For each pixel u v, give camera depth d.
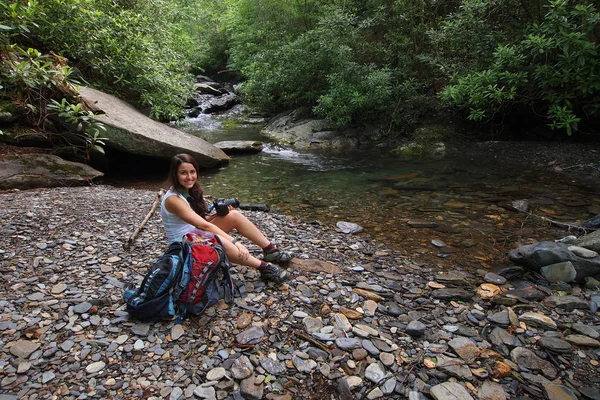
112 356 2.11
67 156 6.20
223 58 22.47
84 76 7.79
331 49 9.88
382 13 10.05
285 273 2.91
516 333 2.44
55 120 5.96
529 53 7.11
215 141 10.31
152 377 1.98
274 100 13.51
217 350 2.19
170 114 8.90
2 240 3.30
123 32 8.05
